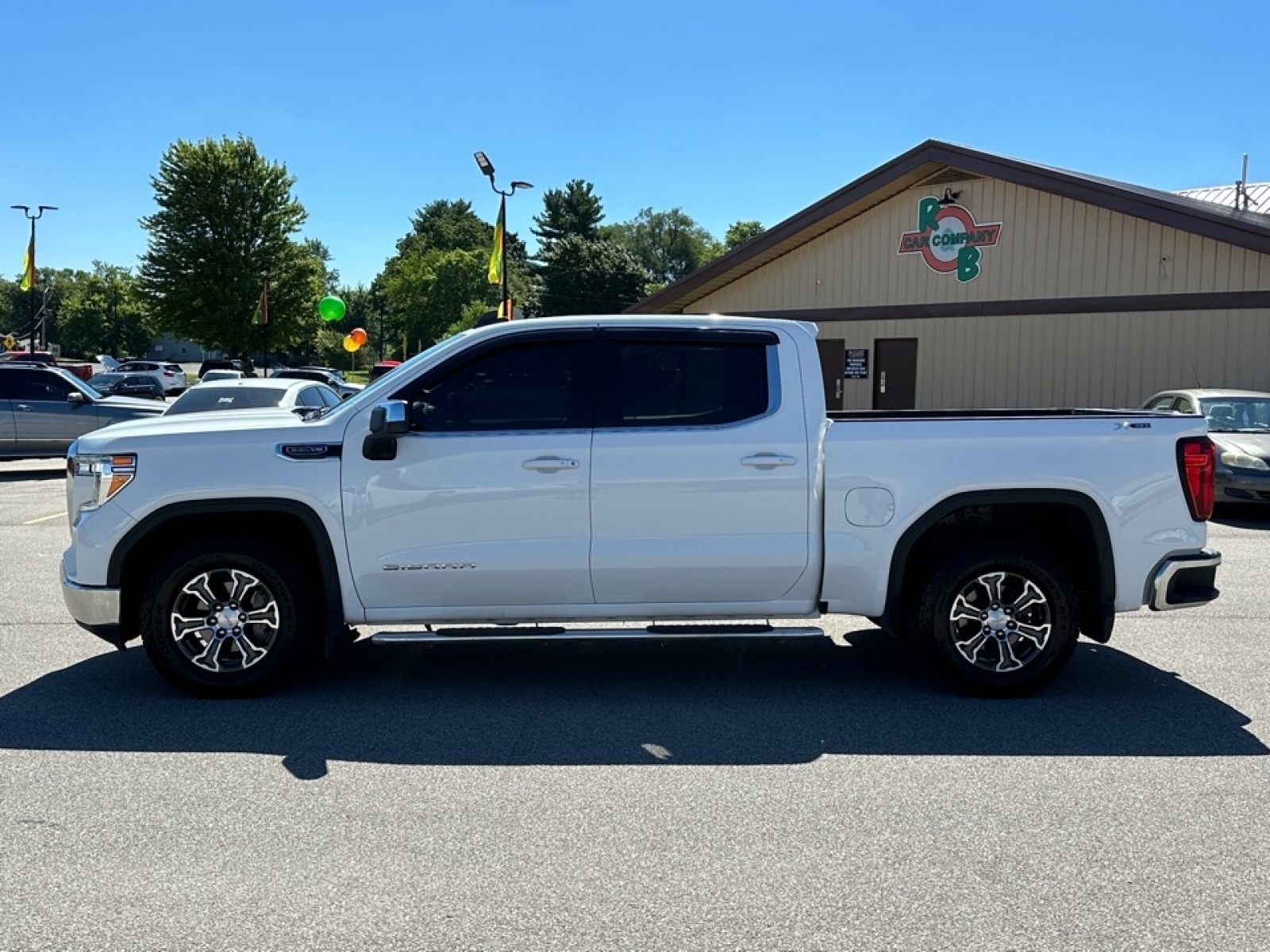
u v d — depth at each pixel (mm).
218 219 49531
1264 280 16219
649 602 5387
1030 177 17453
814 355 5438
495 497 5258
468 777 4328
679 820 3902
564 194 86812
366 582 5289
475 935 3082
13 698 5391
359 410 5332
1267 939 3049
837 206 19500
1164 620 7180
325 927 3127
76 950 2994
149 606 5250
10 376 16266
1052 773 4371
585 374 5391
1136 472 5332
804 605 5434
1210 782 4258
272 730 4914
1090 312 17906
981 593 5434
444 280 88062
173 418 5836
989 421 5367
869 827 3824
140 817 3916
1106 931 3092
